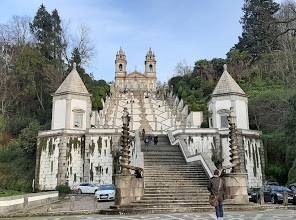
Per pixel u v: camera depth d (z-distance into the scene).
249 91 57.78
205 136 39.91
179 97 69.12
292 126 38.75
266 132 45.91
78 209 22.59
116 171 38.28
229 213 19.02
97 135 39.91
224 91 43.19
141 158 27.42
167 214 18.77
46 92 62.56
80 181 38.81
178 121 57.97
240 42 81.81
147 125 58.00
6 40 68.50
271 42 30.64
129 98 79.50
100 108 59.09
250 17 80.25
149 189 23.42
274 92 51.22
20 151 46.62
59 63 67.62
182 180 25.55
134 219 16.30
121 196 21.61
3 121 54.34
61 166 38.81
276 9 65.50
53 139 40.19
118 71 111.62
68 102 42.41
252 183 38.88
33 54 64.06
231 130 24.75
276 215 17.52
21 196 23.30
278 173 39.38
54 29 74.69
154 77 111.38
